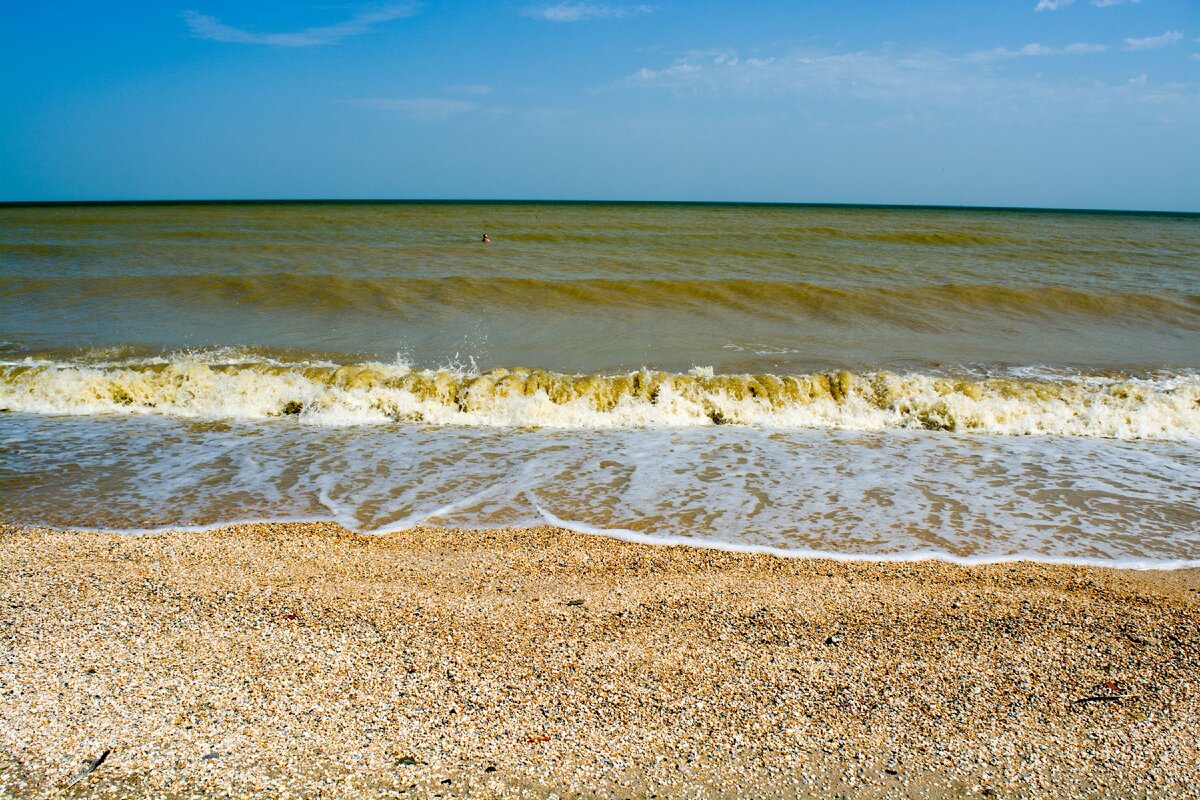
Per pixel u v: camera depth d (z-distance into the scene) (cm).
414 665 405
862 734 357
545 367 1109
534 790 318
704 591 504
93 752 330
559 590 502
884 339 1312
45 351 1135
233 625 441
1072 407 932
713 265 2133
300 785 315
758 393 961
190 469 738
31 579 499
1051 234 4197
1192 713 378
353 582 505
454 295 1571
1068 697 390
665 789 320
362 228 3666
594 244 2780
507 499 671
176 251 2283
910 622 465
